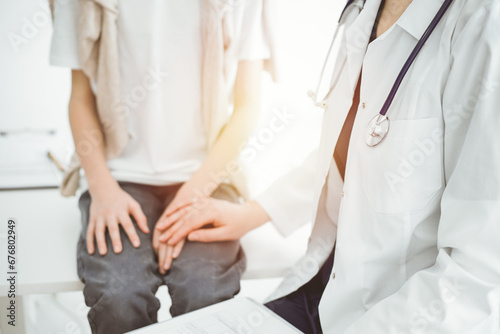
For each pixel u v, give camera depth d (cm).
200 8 102
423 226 64
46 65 147
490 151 52
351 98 76
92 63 102
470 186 54
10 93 147
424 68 61
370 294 68
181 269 87
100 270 84
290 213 100
